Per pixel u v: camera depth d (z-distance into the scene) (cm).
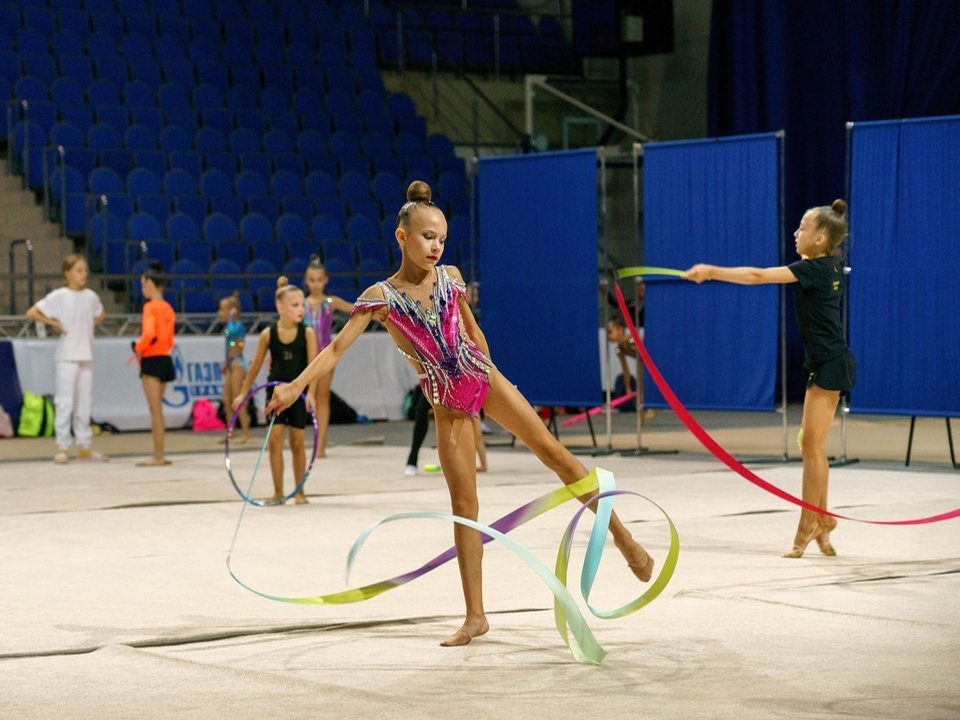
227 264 1681
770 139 1037
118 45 1958
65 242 1662
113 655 434
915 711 352
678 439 1296
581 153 1135
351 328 447
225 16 2112
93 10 1998
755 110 1777
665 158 1098
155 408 1123
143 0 2045
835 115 1711
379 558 628
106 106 1816
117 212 1703
